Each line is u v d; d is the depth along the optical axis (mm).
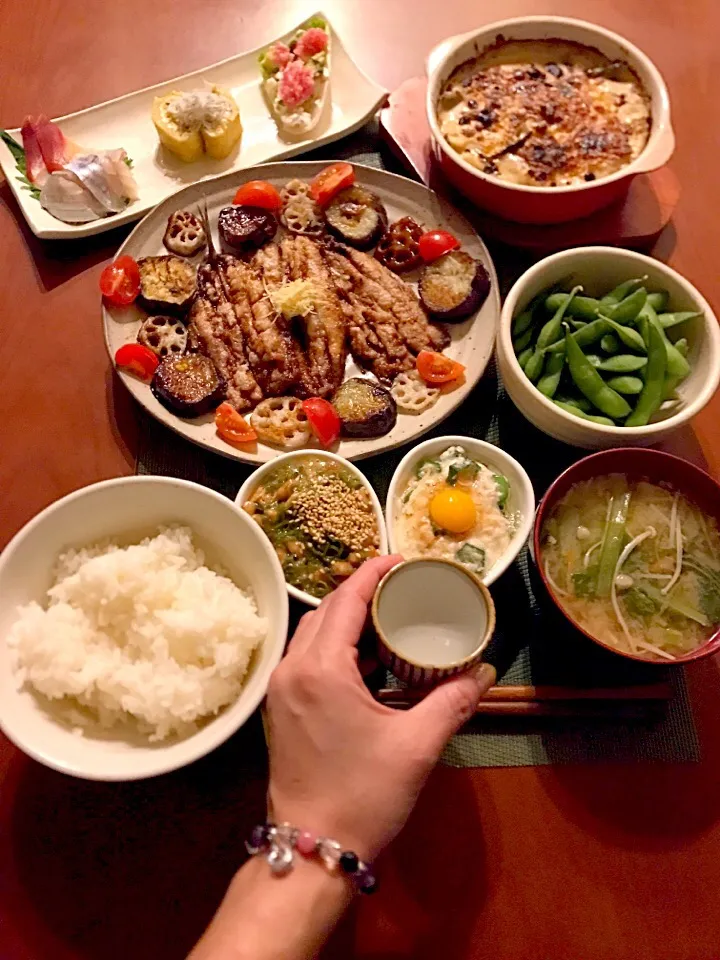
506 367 472
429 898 389
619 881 397
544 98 579
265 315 528
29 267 566
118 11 677
